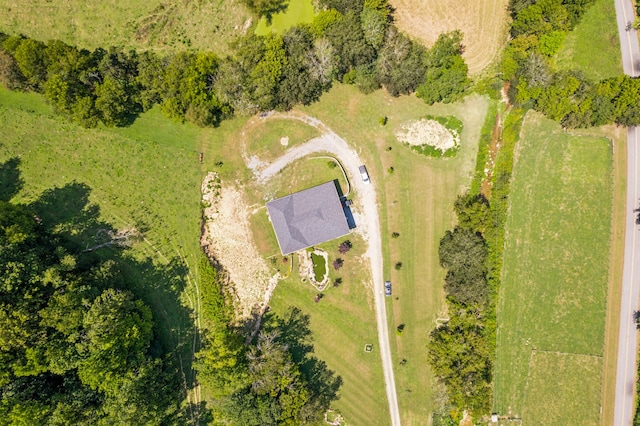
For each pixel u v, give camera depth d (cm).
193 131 6056
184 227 6059
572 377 6066
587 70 6028
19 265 5169
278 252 6144
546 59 5872
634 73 6009
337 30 5556
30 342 5147
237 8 6016
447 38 5759
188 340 6041
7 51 5494
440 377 6025
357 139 6125
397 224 6128
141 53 5953
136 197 6028
